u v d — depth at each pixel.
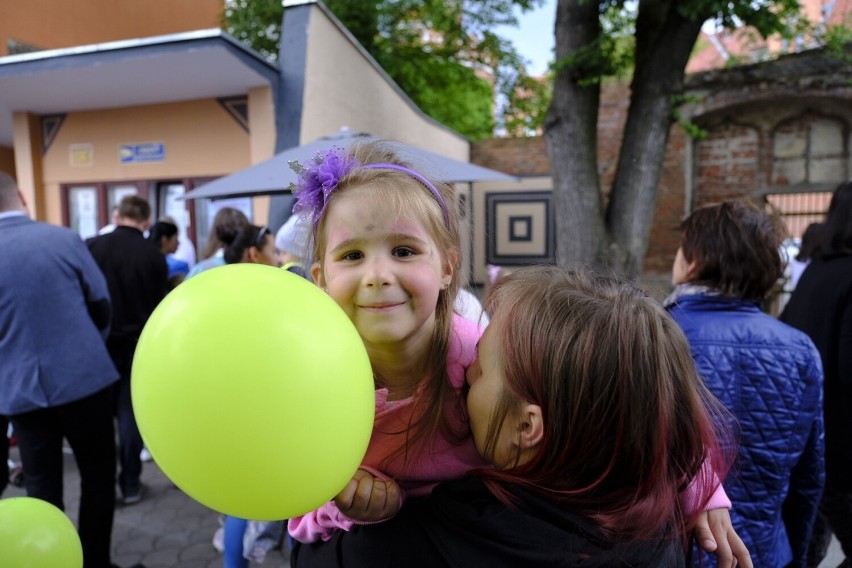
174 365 0.56
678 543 0.83
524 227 8.87
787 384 1.30
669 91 4.10
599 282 0.81
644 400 0.69
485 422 0.78
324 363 0.59
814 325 1.74
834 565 2.41
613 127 7.19
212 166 5.44
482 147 9.24
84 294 2.24
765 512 1.31
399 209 0.79
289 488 0.58
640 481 0.70
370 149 0.98
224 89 5.14
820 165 6.12
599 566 0.68
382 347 0.81
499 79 10.84
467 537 0.71
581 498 0.70
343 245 0.79
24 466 2.13
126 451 3.04
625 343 0.70
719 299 1.42
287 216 4.85
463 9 10.16
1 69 4.68
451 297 0.93
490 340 0.80
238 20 9.34
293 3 5.05
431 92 11.78
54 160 5.90
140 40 4.33
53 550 0.97
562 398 0.70
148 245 3.14
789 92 5.91
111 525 2.26
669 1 3.94
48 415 2.12
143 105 5.58
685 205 6.62
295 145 4.96
